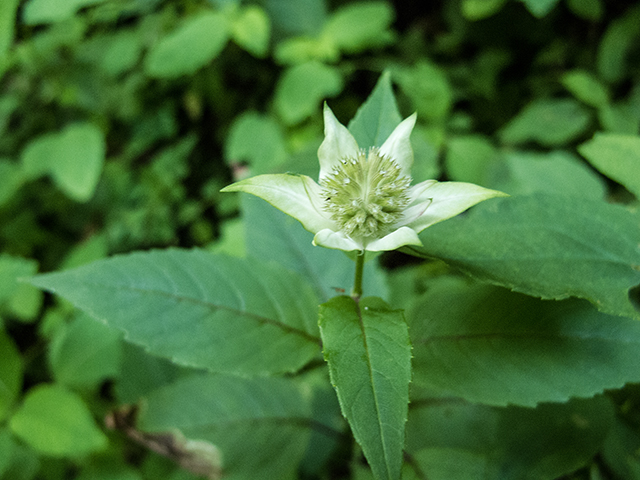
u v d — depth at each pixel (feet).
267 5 1.06
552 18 1.15
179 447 0.58
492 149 0.97
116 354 0.71
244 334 0.41
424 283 0.78
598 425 0.42
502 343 0.40
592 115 0.98
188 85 1.12
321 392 0.59
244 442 0.56
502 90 1.21
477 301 0.42
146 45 1.07
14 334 1.04
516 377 0.39
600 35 1.12
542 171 0.57
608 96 0.93
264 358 0.40
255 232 0.53
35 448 0.62
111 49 1.06
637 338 0.38
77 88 1.09
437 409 0.52
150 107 1.14
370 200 0.37
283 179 0.35
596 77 0.98
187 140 1.13
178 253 0.43
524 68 1.24
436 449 0.46
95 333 0.72
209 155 1.20
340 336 0.31
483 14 1.00
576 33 1.16
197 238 1.13
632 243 0.35
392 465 0.28
